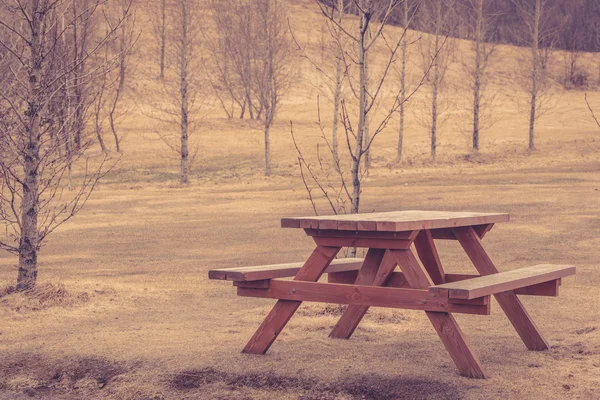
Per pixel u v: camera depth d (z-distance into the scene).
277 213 21.98
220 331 7.53
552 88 65.75
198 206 24.30
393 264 6.64
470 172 32.00
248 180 33.19
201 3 66.12
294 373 5.81
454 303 5.55
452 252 14.28
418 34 54.22
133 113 50.47
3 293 9.63
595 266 12.22
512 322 6.68
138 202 25.77
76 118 10.49
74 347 6.83
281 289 6.36
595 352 6.39
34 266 9.75
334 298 6.09
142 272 12.55
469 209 20.50
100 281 11.30
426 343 6.86
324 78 61.88
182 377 5.89
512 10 77.12
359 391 5.43
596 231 16.34
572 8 85.38
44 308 8.89
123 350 6.67
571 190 23.83
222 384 5.73
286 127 47.69
